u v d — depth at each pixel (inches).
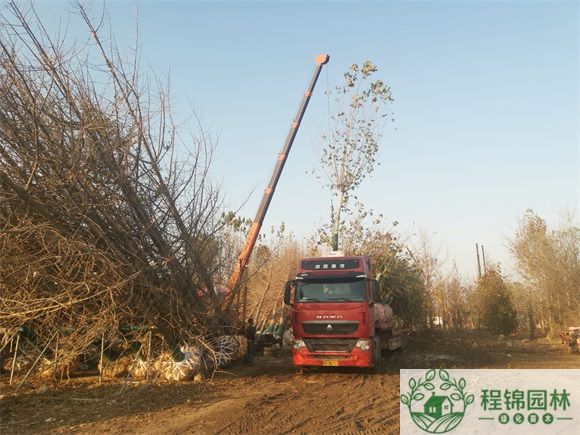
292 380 526.9
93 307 454.9
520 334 1274.6
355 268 574.6
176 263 500.1
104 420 356.8
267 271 1021.2
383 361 687.1
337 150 994.7
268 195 802.2
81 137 419.8
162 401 414.9
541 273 1042.7
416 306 1143.6
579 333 791.1
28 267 413.1
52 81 417.7
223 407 389.1
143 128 474.9
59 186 414.0
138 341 514.0
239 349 633.6
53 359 485.1
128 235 460.1
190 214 523.8
